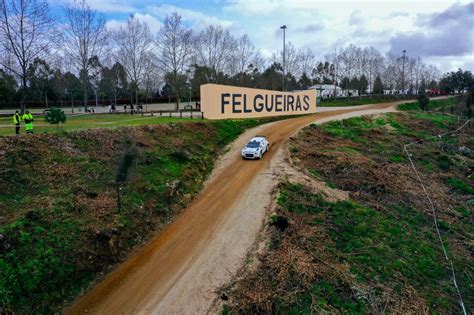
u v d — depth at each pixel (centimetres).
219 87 3841
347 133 3772
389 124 4372
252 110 4291
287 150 3003
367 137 3709
